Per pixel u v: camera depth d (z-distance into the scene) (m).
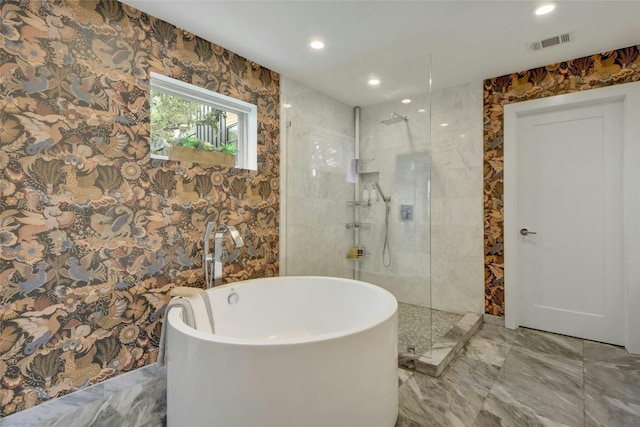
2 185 1.41
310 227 3.03
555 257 2.64
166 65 2.00
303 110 3.00
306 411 1.20
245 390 1.19
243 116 2.64
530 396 1.75
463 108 2.98
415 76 2.45
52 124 1.55
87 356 1.68
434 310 3.14
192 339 1.28
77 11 1.63
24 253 1.48
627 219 2.29
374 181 2.84
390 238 2.78
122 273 1.81
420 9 1.83
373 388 1.36
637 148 2.24
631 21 1.95
